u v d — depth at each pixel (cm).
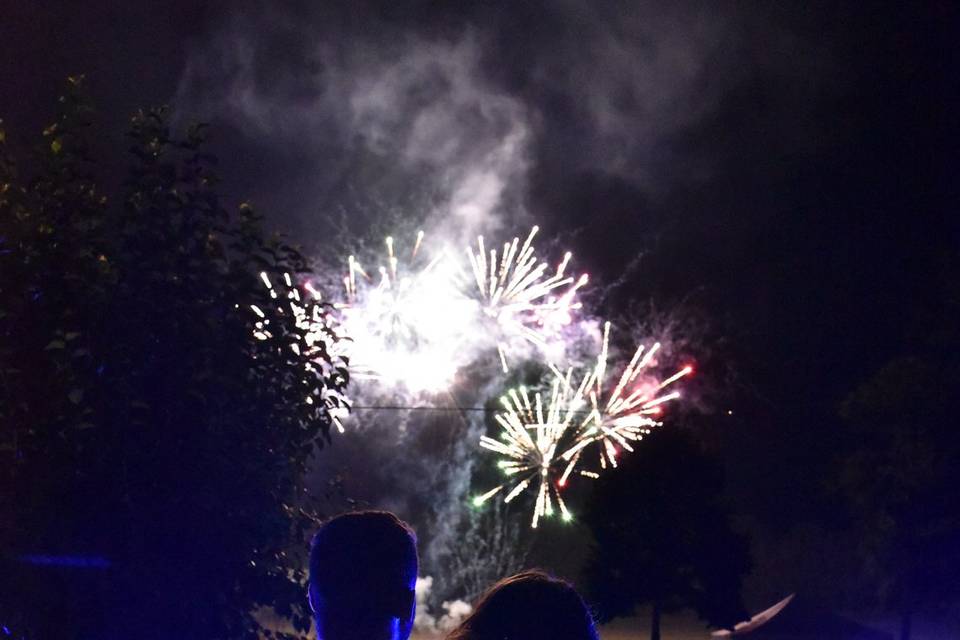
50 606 521
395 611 278
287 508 598
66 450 519
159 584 534
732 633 2920
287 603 572
